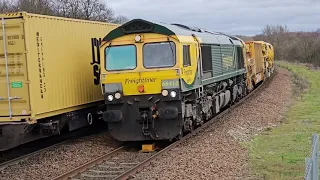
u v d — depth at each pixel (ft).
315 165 25.50
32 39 40.98
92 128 62.28
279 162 37.81
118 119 45.47
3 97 40.52
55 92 45.24
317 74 163.53
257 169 36.01
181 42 45.21
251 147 44.86
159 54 45.03
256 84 116.06
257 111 70.28
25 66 40.01
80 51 51.52
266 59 136.05
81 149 46.39
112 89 45.78
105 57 46.21
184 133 52.31
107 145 48.62
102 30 58.70
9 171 38.24
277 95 95.09
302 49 276.21
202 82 53.47
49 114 44.16
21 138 42.78
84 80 52.29
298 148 43.34
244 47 89.45
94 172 36.99
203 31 61.93
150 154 43.68
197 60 51.31
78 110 52.13
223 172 35.29
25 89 40.22
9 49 40.09
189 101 50.39
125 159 41.75
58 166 39.78
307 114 67.62
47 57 43.83
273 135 51.11
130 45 45.62
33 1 156.56
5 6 152.15
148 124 45.78
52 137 56.08
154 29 44.96
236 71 78.07
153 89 44.86
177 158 40.40
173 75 44.39
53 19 45.44
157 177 34.30
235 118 63.36
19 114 40.50
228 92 71.61
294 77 148.05
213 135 50.83
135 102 45.52
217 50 63.21
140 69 45.14
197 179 33.47
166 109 44.37
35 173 37.58
